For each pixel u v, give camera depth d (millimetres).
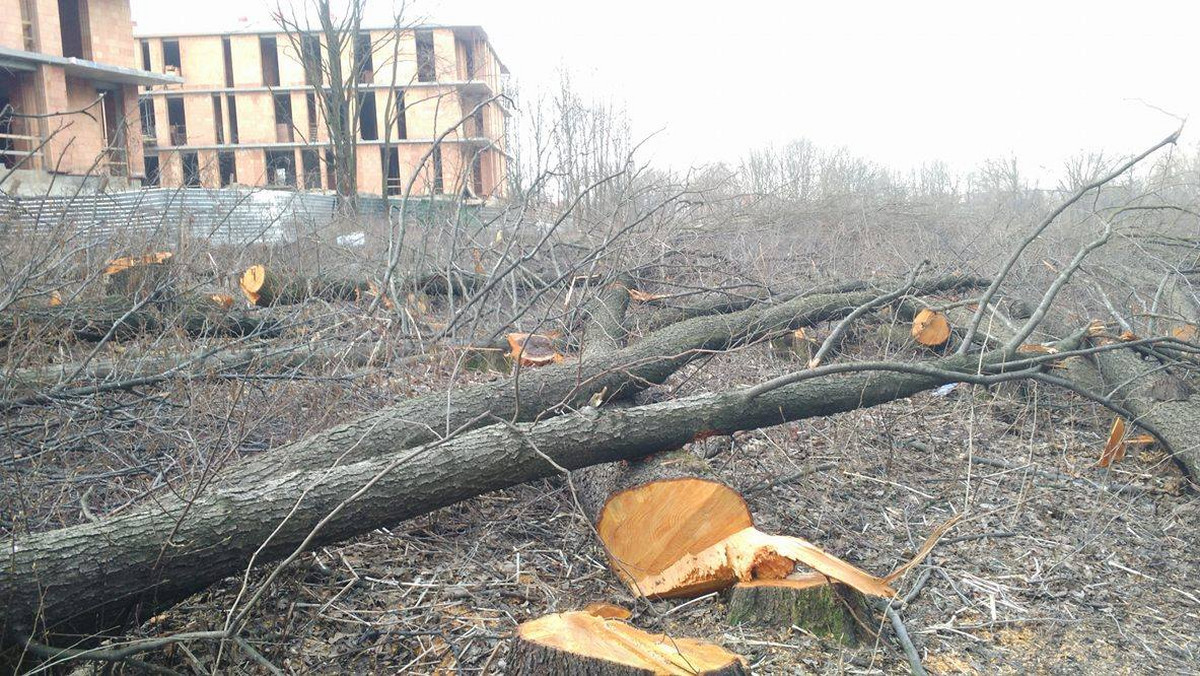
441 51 37688
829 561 3582
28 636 2926
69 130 23547
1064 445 6168
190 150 40125
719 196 10922
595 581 4055
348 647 3408
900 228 11758
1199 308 7195
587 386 5078
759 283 8117
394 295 6957
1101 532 4727
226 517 3297
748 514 3836
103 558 3051
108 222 7562
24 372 4980
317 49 23734
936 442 6125
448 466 3805
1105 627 3898
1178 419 5504
